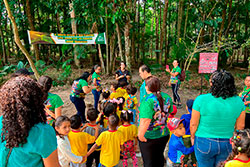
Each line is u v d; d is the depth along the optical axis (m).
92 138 2.76
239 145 1.61
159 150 2.35
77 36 7.28
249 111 3.47
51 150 1.18
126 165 3.00
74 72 11.88
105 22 10.68
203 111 1.94
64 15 13.75
